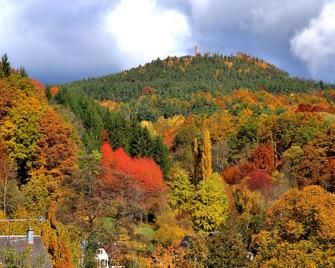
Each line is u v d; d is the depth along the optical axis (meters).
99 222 53.56
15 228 53.91
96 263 51.75
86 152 86.38
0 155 67.00
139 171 90.62
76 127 96.38
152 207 86.81
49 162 71.62
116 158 92.25
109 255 52.91
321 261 43.34
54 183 65.19
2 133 71.56
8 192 60.38
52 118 74.56
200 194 83.56
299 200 48.62
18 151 71.50
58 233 52.12
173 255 63.56
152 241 72.25
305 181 91.62
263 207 77.00
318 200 47.31
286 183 93.44
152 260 63.03
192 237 61.44
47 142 72.75
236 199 90.69
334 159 94.50
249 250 59.97
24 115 72.75
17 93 77.56
